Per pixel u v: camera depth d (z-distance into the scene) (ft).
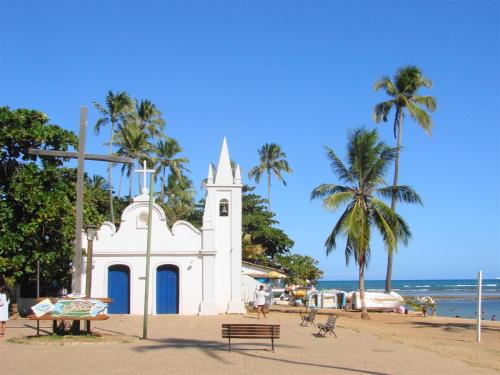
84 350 54.34
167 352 53.83
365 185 111.14
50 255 90.79
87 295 62.64
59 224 92.84
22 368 43.73
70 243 97.30
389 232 107.24
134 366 45.24
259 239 196.13
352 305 141.28
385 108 140.87
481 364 50.67
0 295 65.67
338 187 112.88
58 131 92.58
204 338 66.59
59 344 57.93
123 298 103.45
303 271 198.59
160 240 104.58
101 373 41.78
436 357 54.95
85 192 100.63
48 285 105.70
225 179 109.70
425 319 118.52
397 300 141.69
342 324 95.66
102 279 102.53
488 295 396.78
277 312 118.11
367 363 49.70
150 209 67.26
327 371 44.57
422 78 140.15
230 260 107.14
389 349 60.75
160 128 187.42
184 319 93.81
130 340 61.87
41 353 52.08
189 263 104.06
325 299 157.28
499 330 92.99
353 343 65.72
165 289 103.71
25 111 91.50
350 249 112.68
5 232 87.92
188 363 47.34
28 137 89.81
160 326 81.35
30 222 88.48
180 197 205.16
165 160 198.49
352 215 108.27
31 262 90.58
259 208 206.18
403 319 116.16
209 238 104.37
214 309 102.01
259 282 150.71
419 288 552.00
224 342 62.95
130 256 103.60
